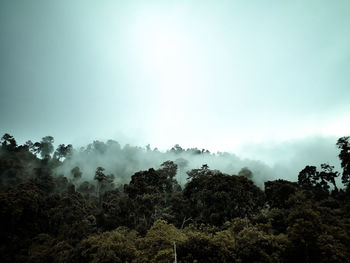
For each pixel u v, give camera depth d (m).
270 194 41.12
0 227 35.00
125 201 45.09
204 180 43.44
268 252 17.72
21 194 40.69
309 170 54.94
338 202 38.44
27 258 31.20
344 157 45.12
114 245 20.36
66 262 22.97
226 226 28.64
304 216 23.89
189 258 16.55
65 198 50.12
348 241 20.48
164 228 22.75
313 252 17.25
